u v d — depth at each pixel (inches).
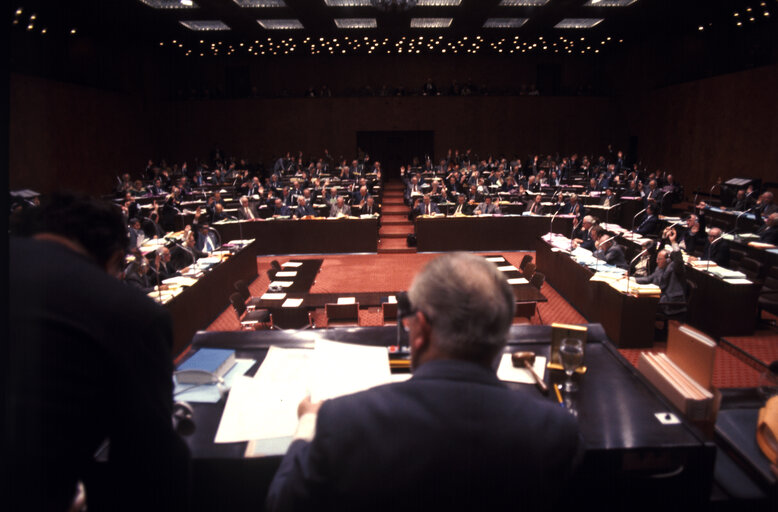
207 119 963.3
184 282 285.7
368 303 263.1
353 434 33.6
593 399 68.4
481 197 622.5
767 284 322.7
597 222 397.4
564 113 979.3
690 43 862.5
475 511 33.3
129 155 850.8
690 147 796.0
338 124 968.9
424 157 1013.8
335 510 33.3
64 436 28.0
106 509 34.0
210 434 59.4
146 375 33.3
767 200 452.4
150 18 713.0
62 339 28.5
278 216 528.7
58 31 719.7
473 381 36.6
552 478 34.9
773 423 83.7
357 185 669.9
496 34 863.7
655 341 278.8
